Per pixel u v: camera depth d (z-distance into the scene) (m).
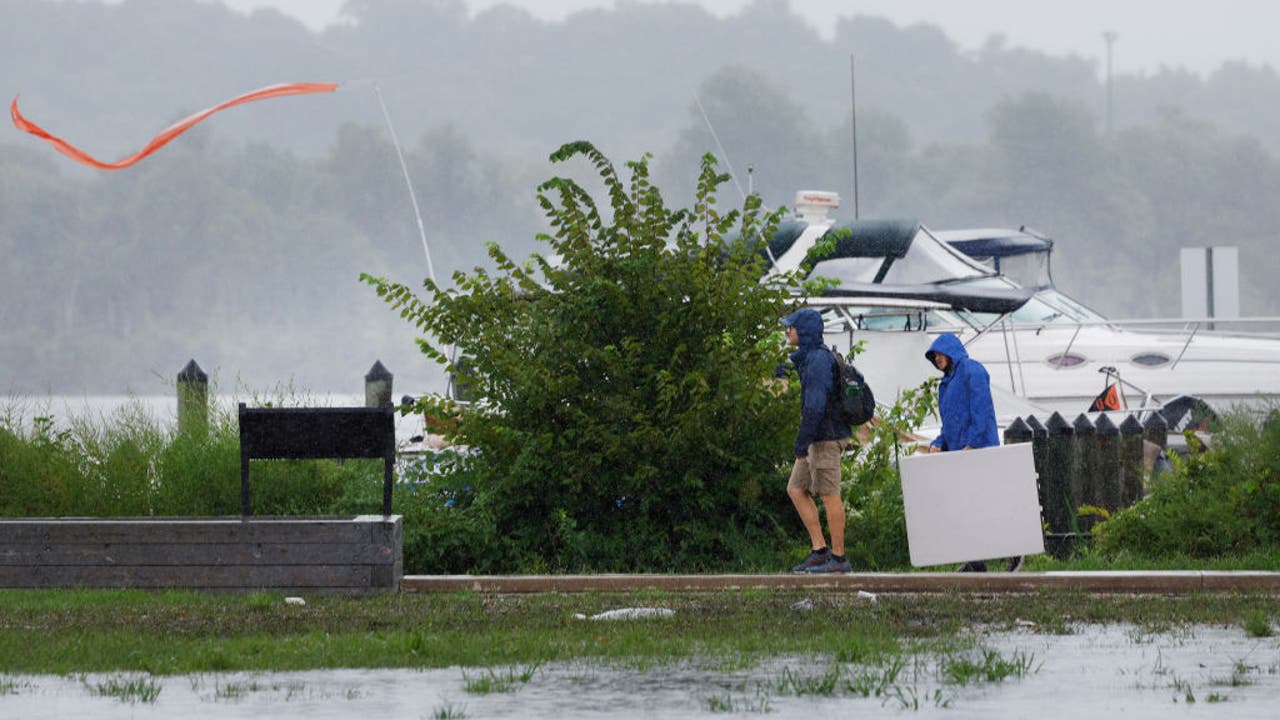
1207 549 48.62
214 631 34.12
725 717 24.69
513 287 52.41
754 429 50.56
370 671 29.41
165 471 52.81
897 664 29.11
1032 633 34.06
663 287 50.75
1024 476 43.28
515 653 30.78
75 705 25.94
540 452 49.62
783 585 43.06
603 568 49.31
